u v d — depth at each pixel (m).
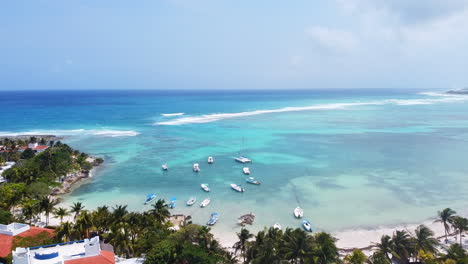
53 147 86.38
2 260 30.06
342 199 61.72
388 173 77.81
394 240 36.88
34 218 48.44
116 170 81.56
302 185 69.75
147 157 94.69
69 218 51.62
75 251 30.41
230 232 48.81
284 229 49.66
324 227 50.47
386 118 178.25
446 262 33.34
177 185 70.25
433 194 64.06
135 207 58.28
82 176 75.75
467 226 42.12
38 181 60.56
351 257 35.88
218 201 60.94
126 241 35.47
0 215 42.22
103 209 43.25
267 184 70.56
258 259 30.83
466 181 71.50
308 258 31.77
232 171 80.62
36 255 28.16
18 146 96.31
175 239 35.22
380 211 56.31
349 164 85.94
